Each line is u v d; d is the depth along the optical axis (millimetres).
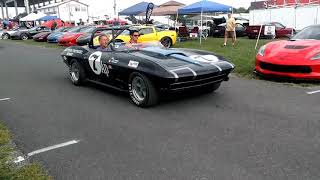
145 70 5008
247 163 3252
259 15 27562
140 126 4434
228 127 4258
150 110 5164
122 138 4023
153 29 15492
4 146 3895
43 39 24297
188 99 5719
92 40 6715
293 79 6703
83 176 3137
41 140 4059
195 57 5520
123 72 5535
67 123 4660
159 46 6395
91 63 6406
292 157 3344
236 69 8516
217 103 5414
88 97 6160
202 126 4332
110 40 6453
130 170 3213
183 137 3979
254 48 13430
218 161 3318
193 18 35688
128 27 6863
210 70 5160
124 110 5215
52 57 13586
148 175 3102
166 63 5055
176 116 4805
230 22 15203
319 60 6426
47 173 3201
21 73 9383
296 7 23969
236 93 6074
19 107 5613
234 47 14398
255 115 4707
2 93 6781
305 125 4230
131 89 5488
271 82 6969
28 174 3154
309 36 7461
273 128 4160
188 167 3221
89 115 5008
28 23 42969
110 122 4641
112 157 3510
